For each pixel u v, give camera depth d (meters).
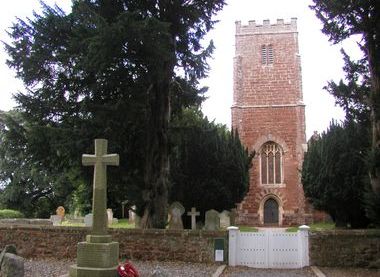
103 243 10.37
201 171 25.19
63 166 17.33
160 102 17.70
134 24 13.91
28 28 16.86
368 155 13.50
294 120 40.69
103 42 14.02
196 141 24.97
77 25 15.56
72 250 14.23
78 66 15.23
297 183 39.53
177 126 19.03
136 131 17.41
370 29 13.97
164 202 17.36
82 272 10.03
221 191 25.23
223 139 26.56
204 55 17.31
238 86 41.91
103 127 15.38
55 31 16.62
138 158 17.70
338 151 24.08
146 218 17.08
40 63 16.61
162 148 17.67
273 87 41.50
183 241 13.99
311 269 13.00
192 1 17.17
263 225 39.22
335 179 23.97
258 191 39.97
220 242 13.77
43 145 16.38
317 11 14.65
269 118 41.09
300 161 39.84
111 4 16.28
